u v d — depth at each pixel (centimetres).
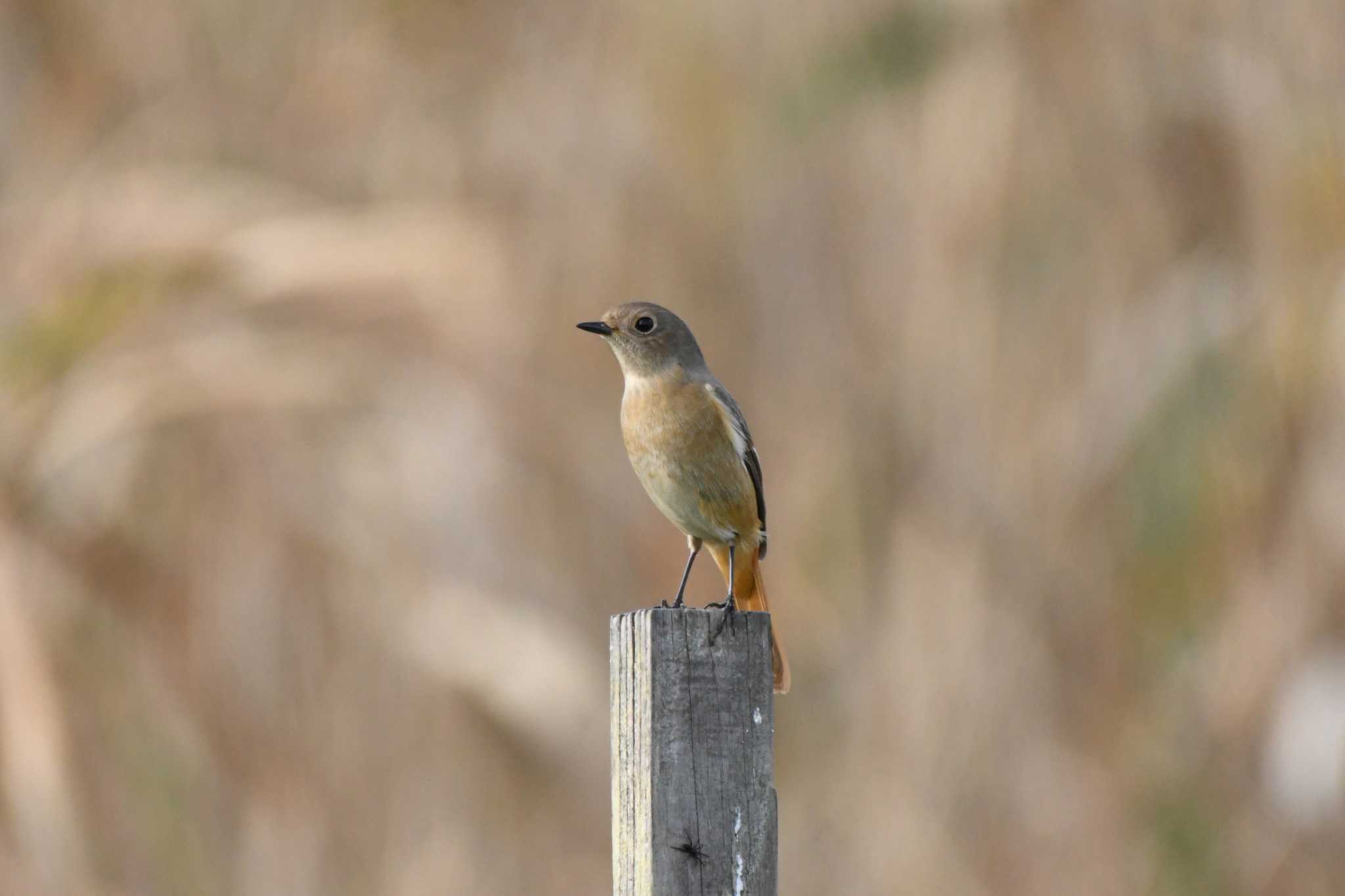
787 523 1589
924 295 1590
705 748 656
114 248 1402
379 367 1421
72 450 1310
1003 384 1555
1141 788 1461
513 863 1373
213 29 1708
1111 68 1592
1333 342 1450
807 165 1686
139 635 1338
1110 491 1527
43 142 1616
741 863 654
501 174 1684
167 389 1337
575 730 1362
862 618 1540
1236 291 1524
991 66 1596
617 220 1641
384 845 1370
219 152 1656
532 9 1777
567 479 1488
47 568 1290
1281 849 1415
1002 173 1586
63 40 1659
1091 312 1573
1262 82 1527
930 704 1468
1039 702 1480
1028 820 1450
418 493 1402
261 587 1381
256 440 1393
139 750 1322
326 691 1384
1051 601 1503
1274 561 1470
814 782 1500
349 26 1744
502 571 1405
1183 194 1578
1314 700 1405
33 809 1212
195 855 1330
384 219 1470
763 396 1634
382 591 1376
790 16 1673
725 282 1653
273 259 1394
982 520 1515
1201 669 1484
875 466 1576
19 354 1336
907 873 1416
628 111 1694
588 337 1578
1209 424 1500
